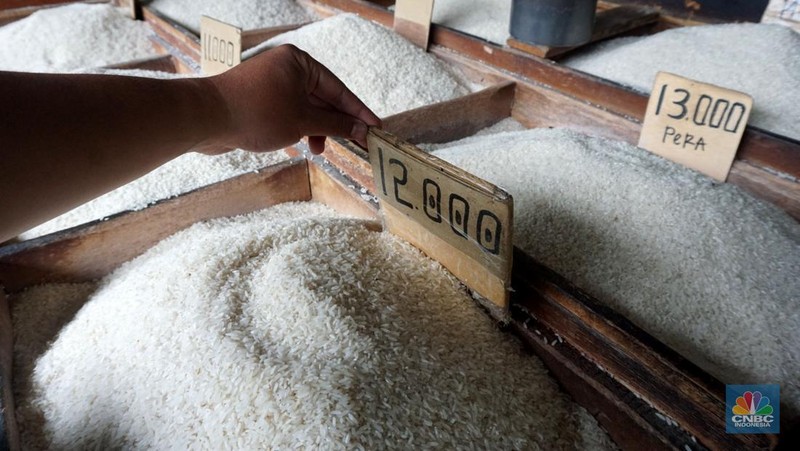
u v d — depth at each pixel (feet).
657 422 1.45
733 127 2.17
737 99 2.12
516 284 1.75
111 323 1.86
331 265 1.80
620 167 2.27
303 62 1.57
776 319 1.70
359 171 2.38
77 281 2.27
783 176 2.12
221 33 3.27
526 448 1.52
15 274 2.12
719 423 1.34
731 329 1.70
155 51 4.65
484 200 1.47
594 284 1.90
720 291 1.79
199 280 1.81
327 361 1.51
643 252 1.94
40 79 1.05
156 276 1.94
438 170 1.56
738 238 1.93
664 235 1.97
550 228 2.12
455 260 1.80
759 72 2.78
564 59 3.47
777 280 1.81
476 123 3.18
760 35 2.98
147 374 1.64
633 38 3.64
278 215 2.63
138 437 1.56
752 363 1.62
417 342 1.62
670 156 2.42
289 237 2.00
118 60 4.49
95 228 2.21
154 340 1.69
